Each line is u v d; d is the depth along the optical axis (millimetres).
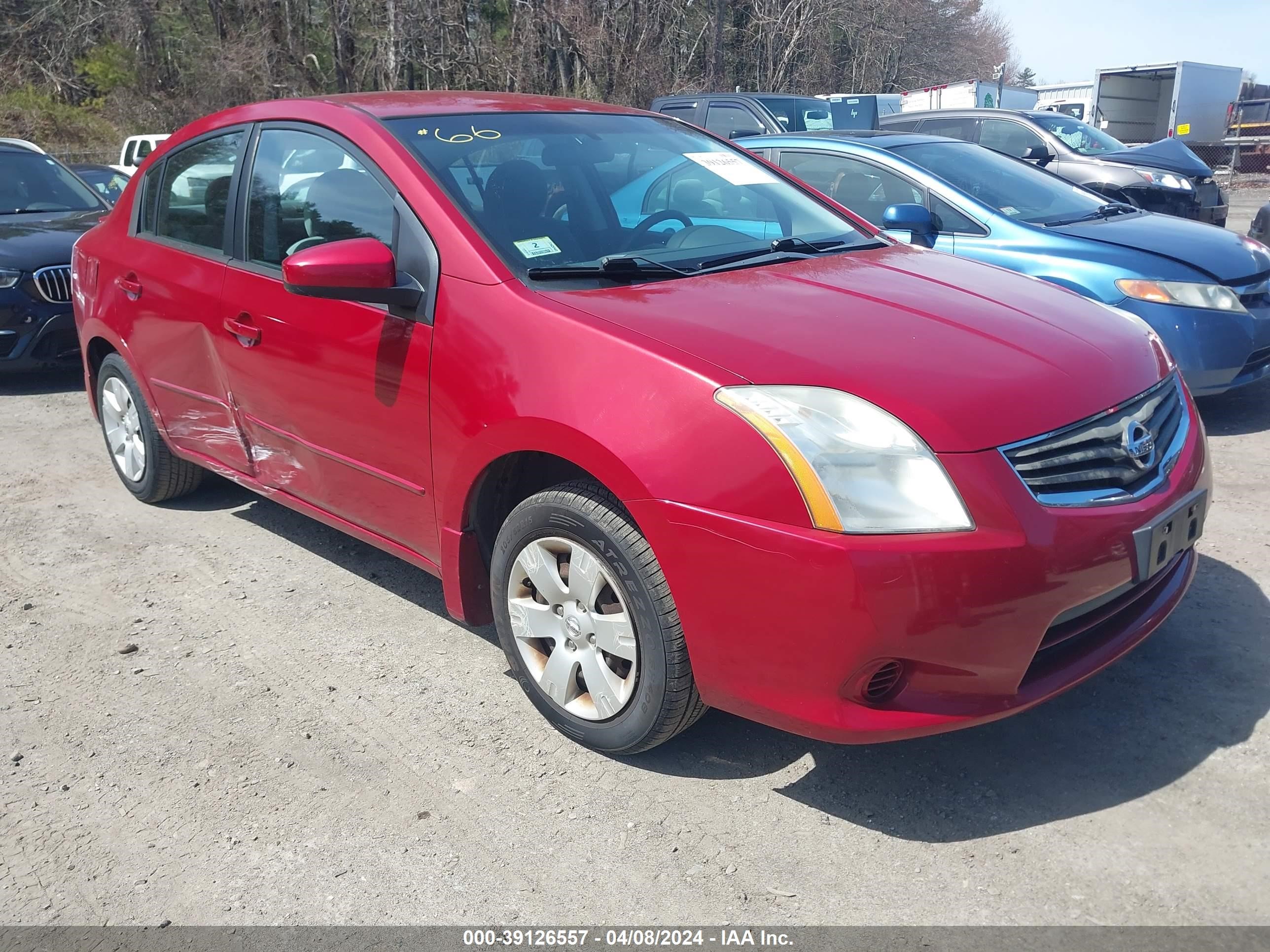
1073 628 2477
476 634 3537
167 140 4375
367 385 3158
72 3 37875
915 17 48062
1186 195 10117
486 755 2852
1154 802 2535
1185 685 3014
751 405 2348
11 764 2873
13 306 6637
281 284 3490
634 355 2523
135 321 4309
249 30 36281
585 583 2676
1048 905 2225
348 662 3369
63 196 8164
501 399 2736
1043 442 2385
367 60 35500
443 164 3219
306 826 2584
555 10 33375
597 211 3314
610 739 2746
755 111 11062
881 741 2312
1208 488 2812
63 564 4188
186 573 4074
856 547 2205
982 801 2578
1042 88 27109
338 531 4449
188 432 4238
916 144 6449
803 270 3174
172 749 2918
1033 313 2904
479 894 2338
